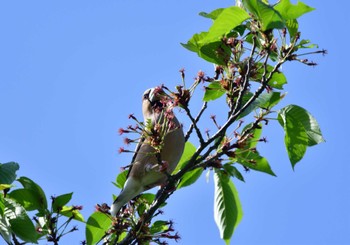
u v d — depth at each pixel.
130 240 6.54
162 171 6.38
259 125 6.85
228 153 6.38
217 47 6.60
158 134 6.32
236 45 6.64
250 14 6.12
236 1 6.57
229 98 6.50
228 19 5.99
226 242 6.64
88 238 6.80
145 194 7.07
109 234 6.65
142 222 6.49
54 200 6.62
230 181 6.79
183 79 6.33
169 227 6.68
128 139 6.43
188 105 6.27
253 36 6.20
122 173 7.50
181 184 6.88
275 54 6.44
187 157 7.24
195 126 6.29
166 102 6.35
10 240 6.01
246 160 6.75
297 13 6.10
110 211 6.95
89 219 6.80
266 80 6.36
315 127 6.55
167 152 7.09
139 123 6.34
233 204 6.74
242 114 6.29
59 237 6.63
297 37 6.25
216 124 6.48
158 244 6.59
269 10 5.86
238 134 6.44
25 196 6.60
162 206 6.85
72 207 6.77
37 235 6.33
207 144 6.29
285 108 6.58
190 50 6.62
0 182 6.06
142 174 7.15
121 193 7.12
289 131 6.52
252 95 6.53
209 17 6.71
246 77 6.16
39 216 6.65
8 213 6.16
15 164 6.23
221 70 6.65
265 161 6.81
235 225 6.70
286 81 6.82
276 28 5.89
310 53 6.28
